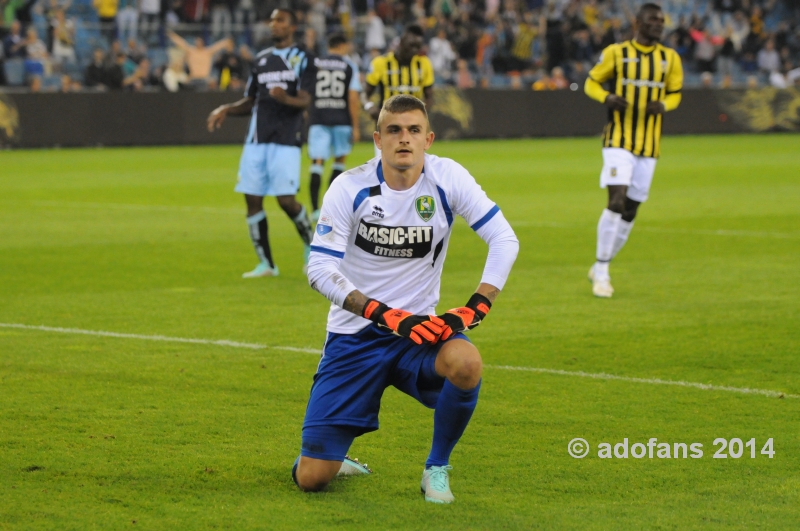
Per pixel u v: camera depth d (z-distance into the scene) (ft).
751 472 45.01
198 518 39.27
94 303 82.43
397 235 42.19
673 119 307.58
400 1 327.67
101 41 291.79
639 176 90.27
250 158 94.68
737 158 230.07
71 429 50.47
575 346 68.49
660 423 51.93
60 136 245.04
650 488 43.01
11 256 105.70
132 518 39.24
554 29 327.26
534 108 297.94
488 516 39.70
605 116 307.58
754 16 360.69
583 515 39.81
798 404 55.26
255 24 305.94
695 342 69.41
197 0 303.68
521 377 60.70
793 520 39.42
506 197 161.89
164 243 115.34
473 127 288.10
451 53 315.37
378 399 42.45
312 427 41.57
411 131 40.68
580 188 174.40
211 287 89.92
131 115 252.83
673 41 348.38
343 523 38.91
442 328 40.27
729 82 340.18
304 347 68.18
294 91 94.22
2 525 38.40
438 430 41.32
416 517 39.58
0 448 47.37
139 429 50.57
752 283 91.35
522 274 96.73
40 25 290.35
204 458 46.42
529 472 44.88
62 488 42.39
